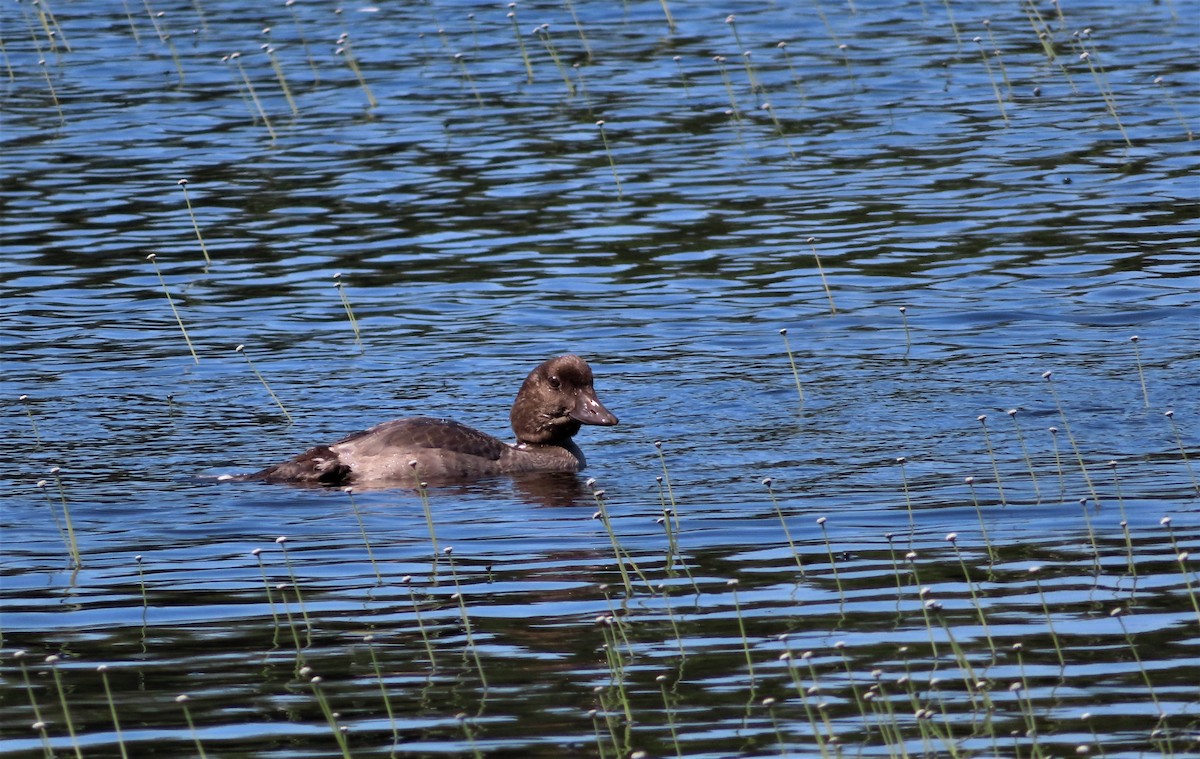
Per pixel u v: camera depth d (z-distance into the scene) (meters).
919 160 31.97
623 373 21.94
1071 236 27.23
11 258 27.36
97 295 25.55
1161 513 16.34
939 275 25.67
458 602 14.60
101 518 17.02
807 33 42.44
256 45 42.31
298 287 25.88
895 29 42.62
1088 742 11.62
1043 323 23.39
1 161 33.09
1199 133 32.75
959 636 13.52
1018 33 41.69
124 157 33.34
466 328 23.89
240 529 16.72
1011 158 31.81
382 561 15.73
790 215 28.98
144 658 13.49
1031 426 19.42
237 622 14.24
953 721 12.02
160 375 21.95
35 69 40.31
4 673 13.25
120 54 41.62
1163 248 26.42
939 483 17.59
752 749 11.69
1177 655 12.95
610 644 13.53
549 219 29.16
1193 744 11.52
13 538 16.42
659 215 29.20
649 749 11.71
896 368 21.81
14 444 19.34
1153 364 21.47
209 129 35.31
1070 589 14.46
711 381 21.52
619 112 35.88
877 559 15.39
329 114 36.25
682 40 42.00
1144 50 39.41
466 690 12.74
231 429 19.97
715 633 13.73
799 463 18.44
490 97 37.34
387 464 18.33
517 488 18.14
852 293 25.02
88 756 11.74
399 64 40.28
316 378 21.89
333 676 13.06
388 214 29.59
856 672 12.90
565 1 46.59
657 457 18.89
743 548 15.84
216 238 28.41
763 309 24.44
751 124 34.84
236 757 11.66
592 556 15.75
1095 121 33.97
